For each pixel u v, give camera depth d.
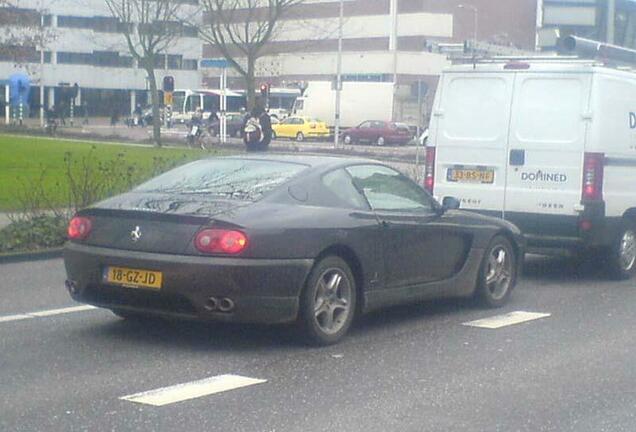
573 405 8.75
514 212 15.34
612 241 15.42
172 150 44.97
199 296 9.95
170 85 53.28
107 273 10.36
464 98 15.78
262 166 11.32
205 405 8.52
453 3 91.25
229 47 81.00
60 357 10.02
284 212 10.41
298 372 9.66
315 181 11.00
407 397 8.90
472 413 8.45
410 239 11.63
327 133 76.31
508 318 12.50
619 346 11.07
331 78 94.12
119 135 62.84
